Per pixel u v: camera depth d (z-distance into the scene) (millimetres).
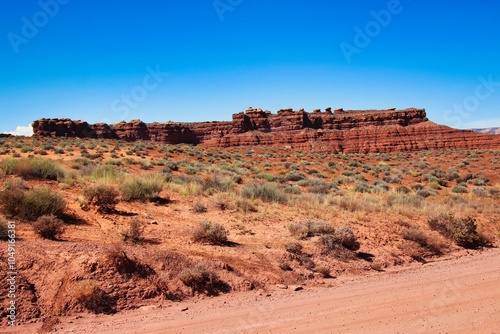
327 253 12219
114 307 7477
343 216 17266
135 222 11477
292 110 138625
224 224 14344
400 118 129125
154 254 9258
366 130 114875
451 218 17078
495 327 7023
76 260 8125
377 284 10203
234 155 61625
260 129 136125
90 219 12617
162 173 27672
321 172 47312
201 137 140125
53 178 18891
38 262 7969
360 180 41188
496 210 23141
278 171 45875
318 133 118375
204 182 23375
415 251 13781
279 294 9109
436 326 7113
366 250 13141
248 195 20312
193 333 6656
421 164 55438
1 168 18062
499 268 11945
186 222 14125
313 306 8242
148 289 8117
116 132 130375
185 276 8734
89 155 38875
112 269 8109
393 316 7637
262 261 10906
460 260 13477
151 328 6805
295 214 17000
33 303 7020
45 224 9930
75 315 7078
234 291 9055
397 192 32062
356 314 7750
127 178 18734
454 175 44906
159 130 134750
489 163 56625
